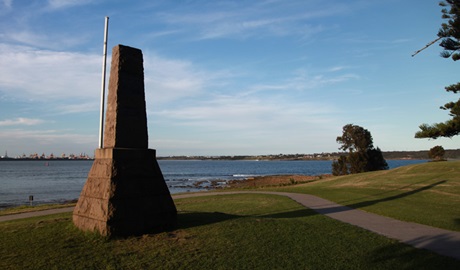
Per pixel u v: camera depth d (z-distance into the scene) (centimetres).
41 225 944
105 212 845
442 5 1091
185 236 866
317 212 1417
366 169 4350
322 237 903
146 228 895
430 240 900
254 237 866
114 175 881
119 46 966
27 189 4753
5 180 6669
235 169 13938
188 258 704
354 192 2198
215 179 7125
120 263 672
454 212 1347
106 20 1058
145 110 1009
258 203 1795
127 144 951
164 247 773
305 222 1123
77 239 818
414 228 1062
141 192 916
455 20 1038
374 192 2128
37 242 786
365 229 1039
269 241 838
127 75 972
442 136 943
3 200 3484
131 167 918
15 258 684
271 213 1412
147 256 713
